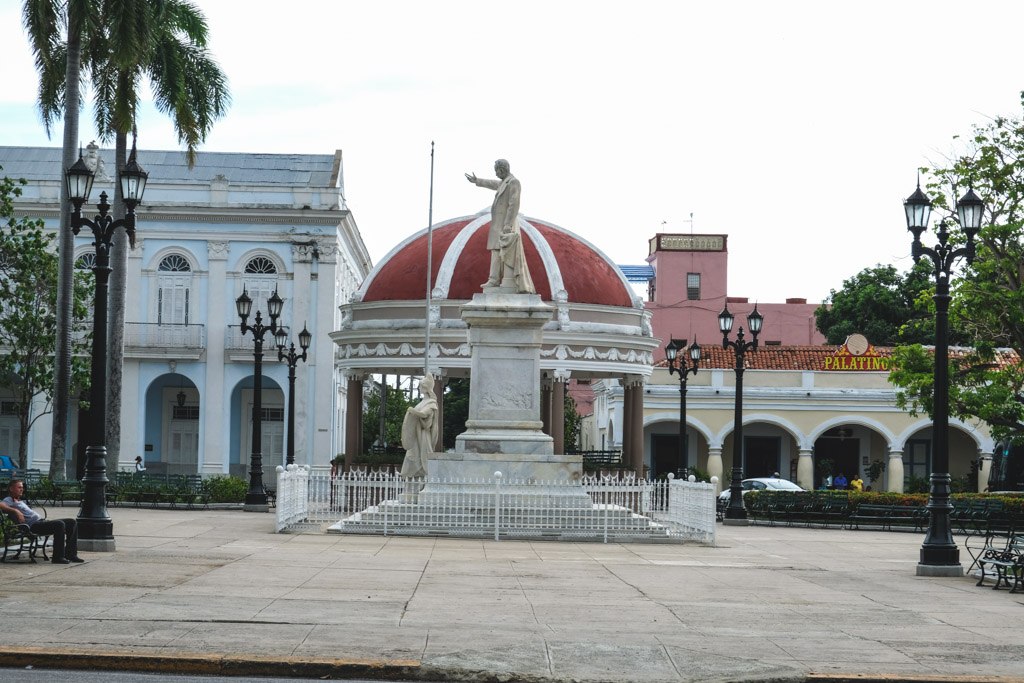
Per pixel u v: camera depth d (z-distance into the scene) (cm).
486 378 2669
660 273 7475
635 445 4262
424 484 2627
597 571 1873
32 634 1162
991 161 3388
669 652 1166
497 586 1634
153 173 5712
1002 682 1071
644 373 4234
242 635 1187
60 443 3597
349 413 4247
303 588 1545
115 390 3806
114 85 3822
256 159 5856
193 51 4025
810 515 3491
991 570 1914
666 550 2344
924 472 5488
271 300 3725
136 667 1066
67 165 3597
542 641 1207
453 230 4375
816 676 1071
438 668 1070
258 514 3250
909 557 2358
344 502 2656
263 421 5500
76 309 4397
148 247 5362
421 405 3036
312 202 5400
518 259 2697
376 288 4256
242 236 5372
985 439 5203
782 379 5297
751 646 1211
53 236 4409
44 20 3581
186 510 3425
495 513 2462
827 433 5466
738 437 3588
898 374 3531
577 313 4062
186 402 5566
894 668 1117
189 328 5325
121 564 1762
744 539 2794
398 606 1410
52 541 1995
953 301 3425
